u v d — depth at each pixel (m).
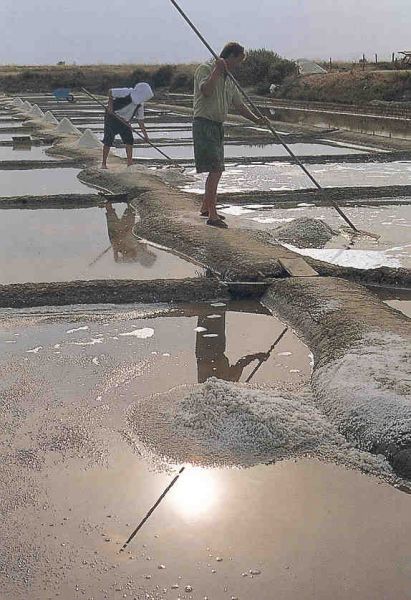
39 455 2.49
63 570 1.92
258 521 2.12
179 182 8.66
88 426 2.69
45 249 5.46
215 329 3.75
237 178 8.99
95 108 24.33
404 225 6.11
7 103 27.69
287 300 3.98
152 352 3.43
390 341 3.12
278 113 21.69
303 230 5.55
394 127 16.66
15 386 3.04
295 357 3.34
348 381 2.78
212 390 2.73
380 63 38.09
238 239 5.21
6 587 1.86
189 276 4.68
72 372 3.19
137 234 5.90
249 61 33.69
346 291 3.94
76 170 9.93
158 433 2.62
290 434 2.54
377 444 2.44
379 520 2.11
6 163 10.27
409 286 4.43
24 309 4.08
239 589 1.85
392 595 1.82
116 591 1.85
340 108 23.00
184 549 2.00
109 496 2.25
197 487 2.29
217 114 5.57
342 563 1.93
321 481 2.31
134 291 4.20
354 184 8.39
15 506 2.20
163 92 34.91
